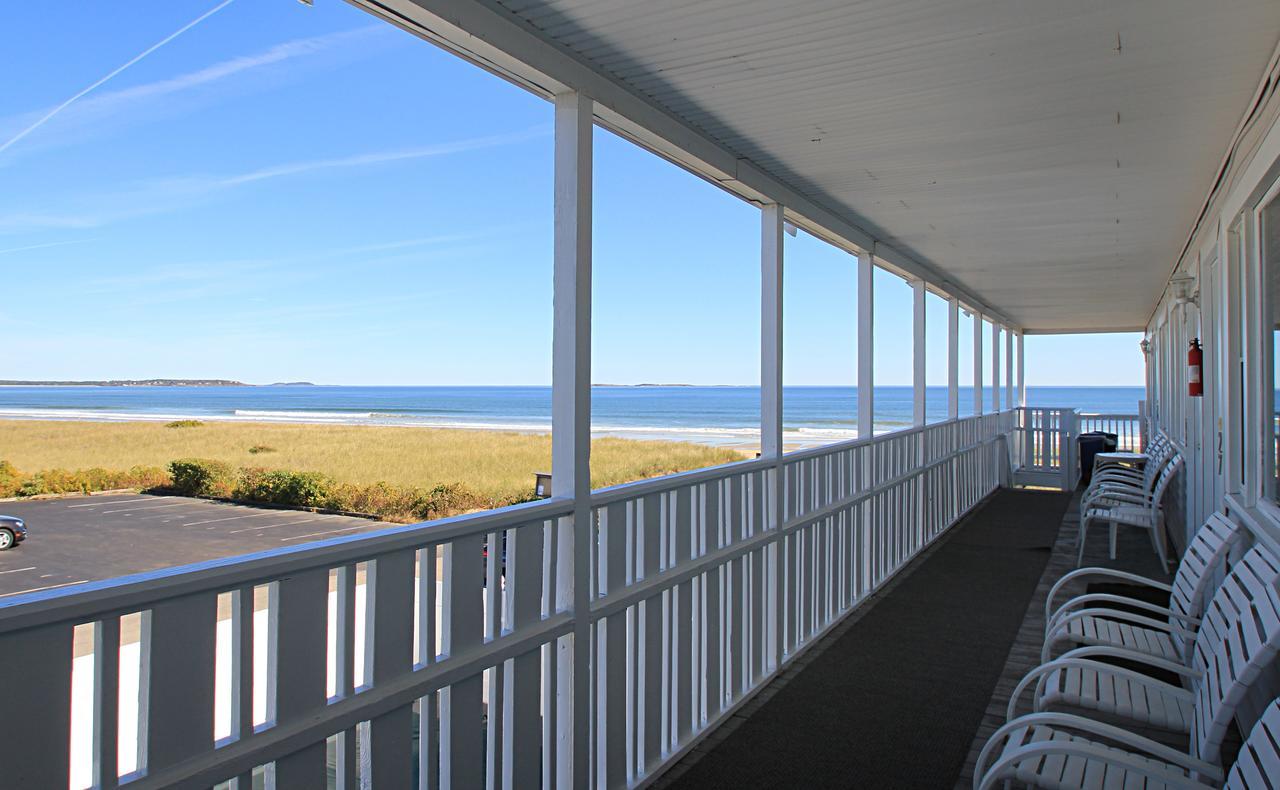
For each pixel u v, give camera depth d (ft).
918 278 21.61
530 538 7.69
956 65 8.55
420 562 6.50
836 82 8.96
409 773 6.31
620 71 8.66
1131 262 21.38
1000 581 18.28
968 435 28.86
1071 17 7.48
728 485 11.37
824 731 10.44
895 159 11.87
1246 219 10.62
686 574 9.98
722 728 10.57
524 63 7.50
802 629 13.79
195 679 4.88
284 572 5.25
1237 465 11.71
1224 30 7.75
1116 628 9.87
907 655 13.29
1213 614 8.06
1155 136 10.85
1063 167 12.35
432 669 6.47
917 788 8.97
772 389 12.80
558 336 8.23
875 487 17.51
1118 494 21.33
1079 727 6.40
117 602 4.38
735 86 9.09
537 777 7.71
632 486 9.07
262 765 5.32
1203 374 15.58
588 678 8.25
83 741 10.25
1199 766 5.99
